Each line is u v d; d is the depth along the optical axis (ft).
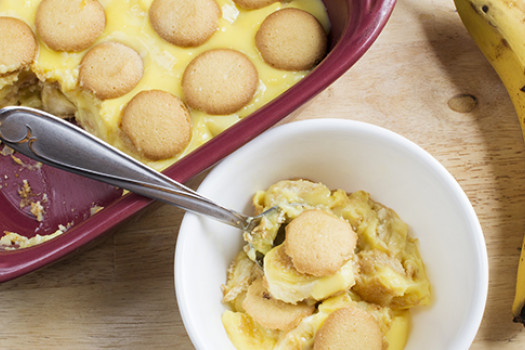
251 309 1.67
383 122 1.97
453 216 1.69
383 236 1.74
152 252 1.88
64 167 1.68
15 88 1.94
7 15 1.88
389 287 1.68
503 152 1.94
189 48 1.85
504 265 1.86
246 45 1.86
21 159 1.98
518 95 1.89
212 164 1.70
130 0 1.89
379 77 2.00
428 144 1.95
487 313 1.84
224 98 1.81
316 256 1.63
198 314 1.63
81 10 1.86
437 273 1.73
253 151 1.71
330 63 1.71
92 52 1.85
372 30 1.72
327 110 1.98
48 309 1.86
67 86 1.85
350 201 1.77
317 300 1.67
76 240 1.66
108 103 1.83
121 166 1.66
